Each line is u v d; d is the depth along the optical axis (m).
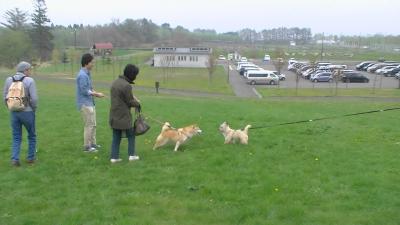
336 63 100.62
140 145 11.19
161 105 20.84
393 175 8.59
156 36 169.25
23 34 91.88
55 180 8.30
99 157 9.95
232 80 65.50
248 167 9.15
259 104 24.30
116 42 145.00
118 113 9.19
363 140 12.03
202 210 6.86
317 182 8.14
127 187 7.88
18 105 8.86
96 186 7.96
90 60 10.11
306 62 94.88
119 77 9.26
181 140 10.56
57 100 23.09
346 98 40.75
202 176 8.46
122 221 6.39
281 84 61.41
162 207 6.96
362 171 8.88
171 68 83.44
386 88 54.44
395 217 6.58
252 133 12.88
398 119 16.69
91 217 6.57
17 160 9.20
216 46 170.50
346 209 6.91
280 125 14.30
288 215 6.64
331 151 10.65
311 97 42.44
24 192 7.66
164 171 8.84
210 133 12.77
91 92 10.21
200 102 23.77
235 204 7.06
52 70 82.88
